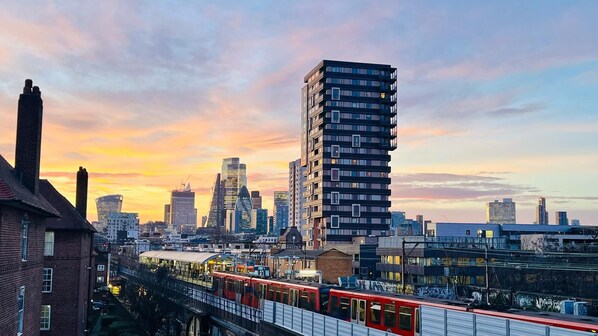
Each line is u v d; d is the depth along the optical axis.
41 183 43.62
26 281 25.64
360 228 155.75
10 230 22.33
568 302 23.78
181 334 72.44
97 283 100.56
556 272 67.94
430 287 79.25
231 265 81.94
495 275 72.88
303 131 173.12
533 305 61.06
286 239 170.50
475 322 21.80
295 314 35.59
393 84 161.88
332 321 30.78
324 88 157.75
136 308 67.31
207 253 84.56
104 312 75.62
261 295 46.84
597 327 18.12
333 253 102.31
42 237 29.48
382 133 159.12
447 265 88.31
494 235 123.19
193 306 63.34
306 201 168.75
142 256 113.00
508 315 21.66
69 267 41.97
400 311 28.02
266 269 60.50
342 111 157.88
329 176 156.00
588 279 65.19
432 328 24.42
